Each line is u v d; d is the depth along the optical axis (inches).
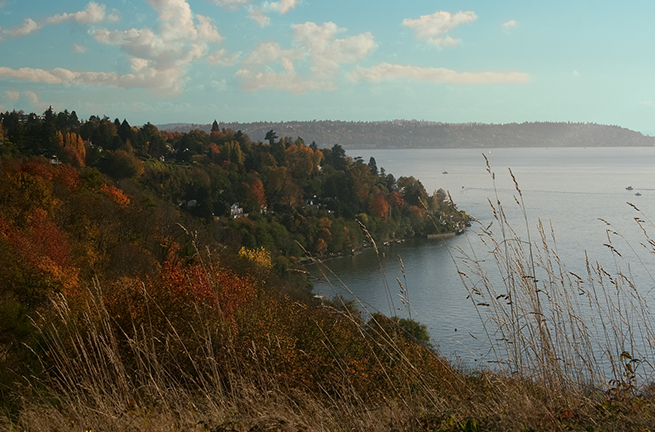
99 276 1347.2
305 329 450.3
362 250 3860.7
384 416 183.0
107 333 224.8
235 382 205.3
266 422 170.6
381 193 5128.0
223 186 5300.2
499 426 160.9
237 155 6190.9
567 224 2997.0
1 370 341.7
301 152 7140.8
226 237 3265.3
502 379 191.3
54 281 1084.5
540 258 212.4
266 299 775.1
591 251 1592.0
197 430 181.5
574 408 167.8
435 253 3395.7
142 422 191.3
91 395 205.5
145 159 5664.4
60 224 1888.5
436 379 201.6
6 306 708.7
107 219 2003.0
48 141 4869.6
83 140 5703.7
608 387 183.0
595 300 207.5
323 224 3905.0
